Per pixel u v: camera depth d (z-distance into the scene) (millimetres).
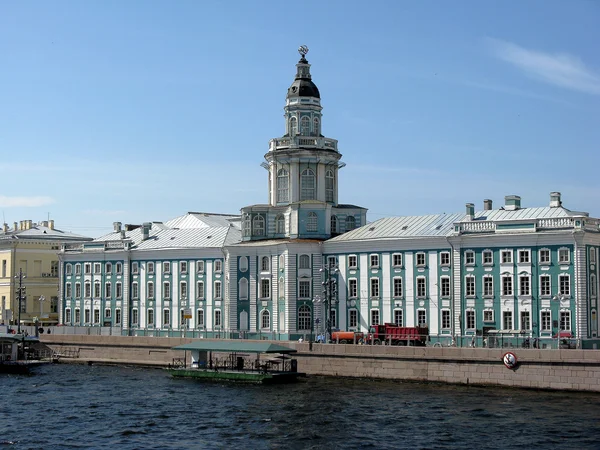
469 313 106750
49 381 102500
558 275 100625
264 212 129000
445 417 74625
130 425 74125
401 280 113438
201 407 82000
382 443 66188
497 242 105000
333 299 119625
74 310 148625
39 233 170125
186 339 115562
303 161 128625
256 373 98062
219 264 131750
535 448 63688
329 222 126125
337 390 90250
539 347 95188
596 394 83812
